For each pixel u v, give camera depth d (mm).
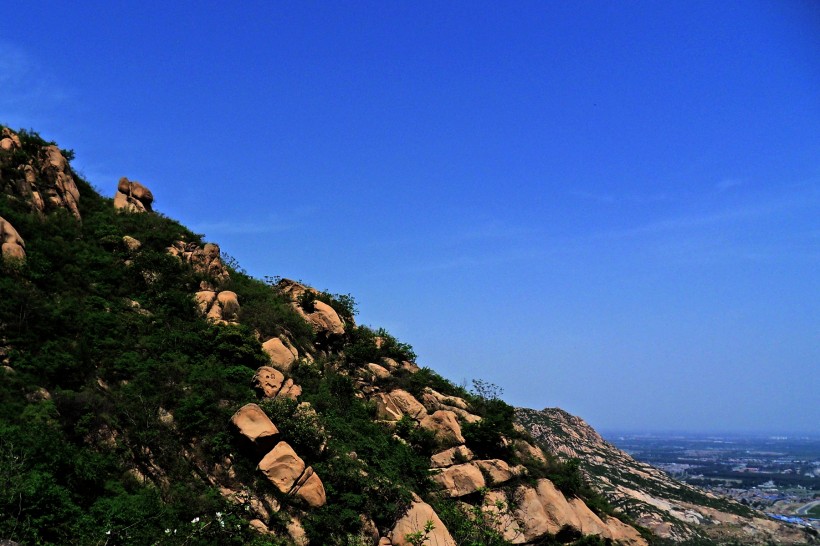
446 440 33188
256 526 22281
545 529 30891
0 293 24469
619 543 33375
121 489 20891
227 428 24906
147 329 28438
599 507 35438
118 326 27500
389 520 26156
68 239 31250
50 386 22891
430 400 36562
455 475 30953
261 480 23828
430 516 26719
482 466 32312
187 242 36375
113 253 32094
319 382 32094
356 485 26047
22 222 29203
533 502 31703
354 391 34219
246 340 30266
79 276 29094
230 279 36719
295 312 36875
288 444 25359
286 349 32219
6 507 17422
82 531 18500
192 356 28344
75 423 21875
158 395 24812
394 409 35125
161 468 22750
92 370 24750
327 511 24391
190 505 21547
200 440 24141
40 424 20672
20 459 18984
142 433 22953
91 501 20031
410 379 37250
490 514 29781
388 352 39750
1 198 29734
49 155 33812
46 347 23922
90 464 20734
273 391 28000
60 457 19828
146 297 30562
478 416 36969
